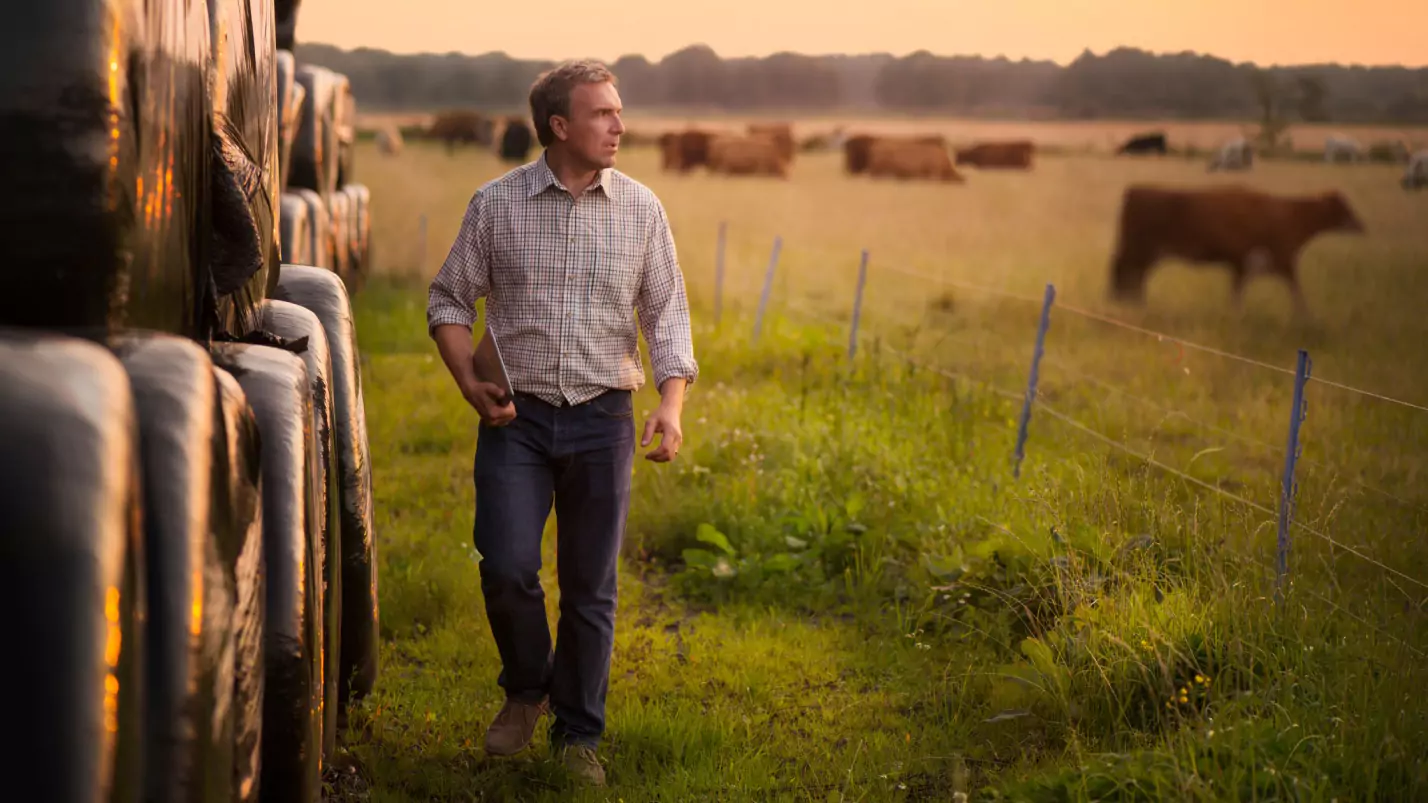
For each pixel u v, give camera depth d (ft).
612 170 12.49
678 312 12.97
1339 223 60.03
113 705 5.14
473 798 12.18
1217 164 164.76
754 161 179.93
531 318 12.28
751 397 30.17
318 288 12.01
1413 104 268.62
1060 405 30.68
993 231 99.40
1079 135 315.99
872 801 12.27
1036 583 16.52
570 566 12.67
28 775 5.00
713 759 13.26
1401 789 10.86
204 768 5.80
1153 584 15.06
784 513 20.43
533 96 12.22
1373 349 42.37
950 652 15.99
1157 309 57.11
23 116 5.85
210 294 7.98
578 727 12.80
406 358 38.29
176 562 5.71
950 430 25.40
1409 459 25.13
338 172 48.39
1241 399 31.89
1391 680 12.30
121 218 6.06
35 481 5.13
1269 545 17.13
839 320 46.75
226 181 7.93
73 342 5.61
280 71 28.86
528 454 12.43
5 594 5.05
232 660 6.20
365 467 11.84
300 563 7.59
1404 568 17.22
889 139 174.29
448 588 18.21
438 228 88.33
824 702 14.98
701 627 17.31
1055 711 13.75
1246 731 11.75
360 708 14.08
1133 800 10.92
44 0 5.89
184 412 5.92
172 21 6.89
